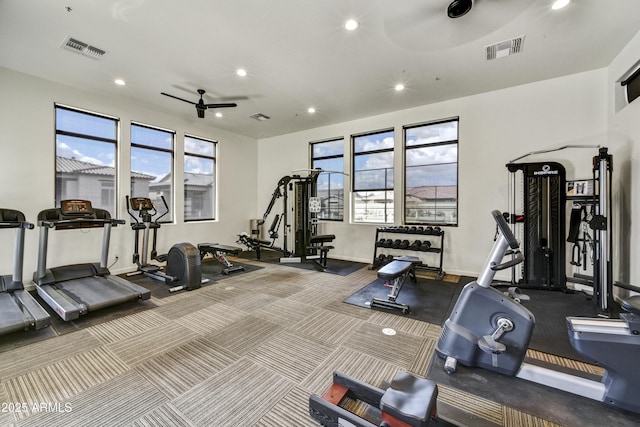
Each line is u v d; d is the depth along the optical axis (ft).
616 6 8.42
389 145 18.94
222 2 8.36
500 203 14.80
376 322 9.68
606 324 5.61
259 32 9.84
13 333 8.58
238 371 6.85
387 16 8.97
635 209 10.12
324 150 22.04
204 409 5.58
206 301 11.70
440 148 17.08
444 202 17.01
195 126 20.38
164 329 9.11
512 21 9.14
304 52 11.14
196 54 11.30
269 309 10.84
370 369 6.97
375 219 19.67
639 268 9.89
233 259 20.89
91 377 6.58
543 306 11.04
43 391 6.07
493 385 6.32
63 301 9.92
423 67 12.29
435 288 13.53
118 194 16.29
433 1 8.27
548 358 7.45
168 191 19.10
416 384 5.07
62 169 14.55
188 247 13.71
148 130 17.97
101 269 13.53
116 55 11.38
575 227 12.53
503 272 14.88
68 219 12.62
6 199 12.53
